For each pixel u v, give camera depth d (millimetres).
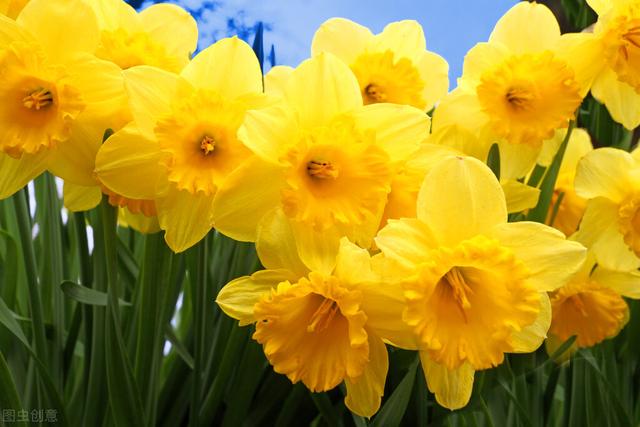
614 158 509
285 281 391
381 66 476
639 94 476
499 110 479
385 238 380
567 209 567
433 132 469
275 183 388
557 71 472
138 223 437
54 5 394
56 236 492
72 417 464
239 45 396
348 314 383
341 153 392
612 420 556
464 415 501
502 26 495
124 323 502
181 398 486
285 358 397
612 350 575
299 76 392
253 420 474
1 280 514
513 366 510
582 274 559
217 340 475
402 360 459
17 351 484
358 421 446
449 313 401
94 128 399
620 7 481
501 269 385
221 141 397
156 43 427
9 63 391
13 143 394
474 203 388
